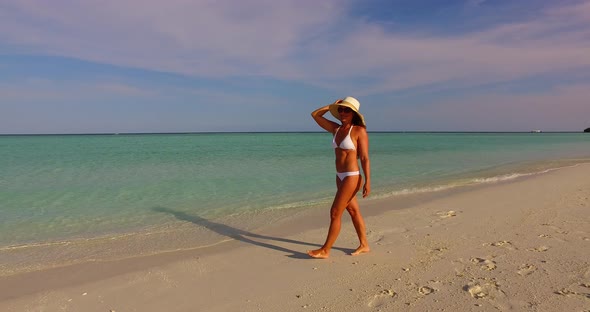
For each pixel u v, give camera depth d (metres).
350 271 4.49
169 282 4.27
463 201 8.70
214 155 25.84
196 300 3.78
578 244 5.12
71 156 24.44
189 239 6.14
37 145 44.12
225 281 4.27
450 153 27.94
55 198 9.70
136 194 10.29
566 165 17.44
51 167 17.16
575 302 3.40
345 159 4.78
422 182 12.33
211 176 14.01
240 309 3.56
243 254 5.29
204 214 7.97
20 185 11.75
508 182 11.73
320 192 10.56
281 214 7.89
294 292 3.93
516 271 4.22
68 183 12.20
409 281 4.11
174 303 3.72
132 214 7.99
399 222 6.86
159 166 17.83
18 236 6.36
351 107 4.60
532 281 3.92
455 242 5.49
